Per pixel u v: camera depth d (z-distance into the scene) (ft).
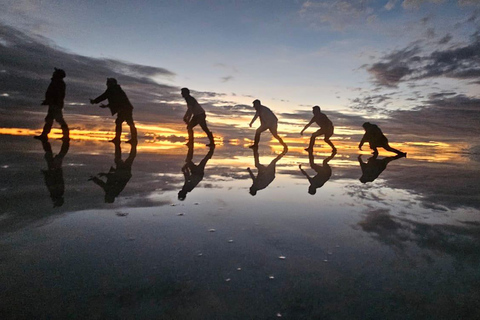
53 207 6.36
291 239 4.99
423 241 5.05
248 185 10.03
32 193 7.43
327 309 3.02
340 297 3.25
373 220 6.24
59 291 3.20
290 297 3.21
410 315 2.95
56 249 4.27
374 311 3.01
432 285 3.57
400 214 6.76
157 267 3.81
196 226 5.49
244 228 5.48
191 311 2.92
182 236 4.95
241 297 3.18
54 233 4.89
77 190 8.01
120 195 7.70
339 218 6.35
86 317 2.79
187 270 3.75
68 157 14.88
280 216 6.37
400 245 4.84
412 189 9.95
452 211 7.10
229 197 8.10
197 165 14.80
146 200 7.33
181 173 11.96
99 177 10.05
